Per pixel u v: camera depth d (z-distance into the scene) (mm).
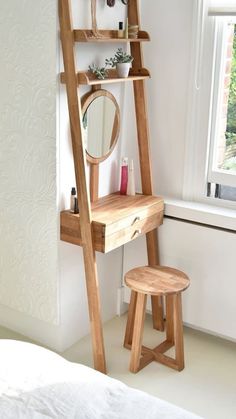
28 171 2863
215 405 2668
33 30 2623
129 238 2881
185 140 3123
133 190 3154
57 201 2801
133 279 2879
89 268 2758
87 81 2564
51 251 2904
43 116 2715
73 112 2594
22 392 1670
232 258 2992
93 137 2883
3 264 3158
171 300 3049
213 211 3031
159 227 3201
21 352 1896
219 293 3082
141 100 3008
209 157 3135
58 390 1696
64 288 2986
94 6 2650
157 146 3240
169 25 3018
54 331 3064
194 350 3117
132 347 2869
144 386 2791
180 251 3162
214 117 3053
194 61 2973
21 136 2832
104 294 3328
